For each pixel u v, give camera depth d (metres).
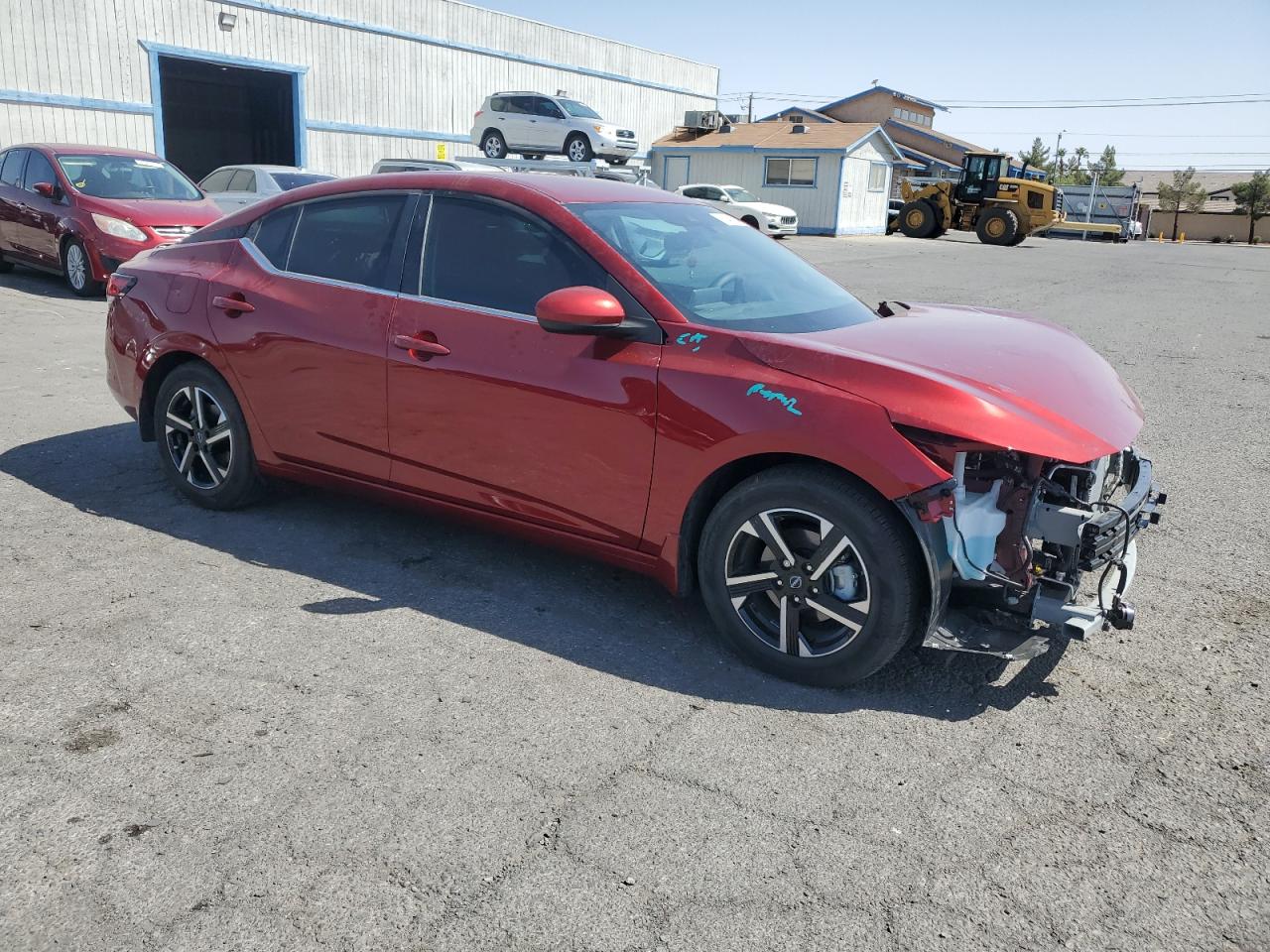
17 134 19.16
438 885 2.28
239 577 3.96
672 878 2.32
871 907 2.24
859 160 36.56
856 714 3.07
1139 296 16.19
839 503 3.01
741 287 3.72
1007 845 2.46
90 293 11.19
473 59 28.92
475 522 3.88
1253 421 7.07
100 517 4.59
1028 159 93.94
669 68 37.59
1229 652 3.53
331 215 4.23
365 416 4.00
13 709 2.96
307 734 2.87
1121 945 2.14
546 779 2.69
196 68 29.44
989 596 3.06
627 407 3.34
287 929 2.13
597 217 3.70
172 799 2.56
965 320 4.04
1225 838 2.50
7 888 2.24
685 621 3.69
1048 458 2.98
